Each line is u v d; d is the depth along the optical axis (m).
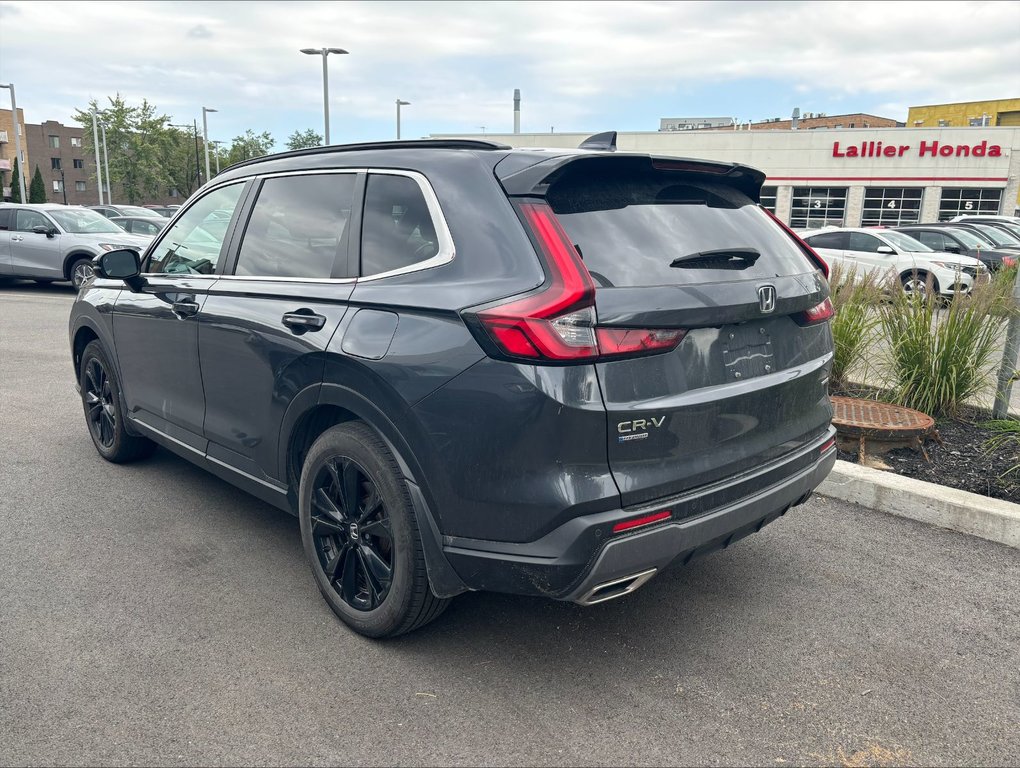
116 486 4.66
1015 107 68.38
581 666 2.88
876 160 39.91
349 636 3.05
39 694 2.66
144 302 4.17
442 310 2.56
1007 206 38.84
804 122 84.44
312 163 3.40
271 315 3.24
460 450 2.51
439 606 2.88
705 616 3.25
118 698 2.65
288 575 3.57
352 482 2.94
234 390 3.52
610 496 2.40
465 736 2.48
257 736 2.47
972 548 3.93
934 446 5.17
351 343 2.82
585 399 2.36
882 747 2.46
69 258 15.17
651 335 2.46
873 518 4.32
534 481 2.40
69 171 99.75
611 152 2.70
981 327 5.70
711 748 2.44
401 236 2.88
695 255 2.64
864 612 3.29
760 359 2.86
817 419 3.20
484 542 2.54
